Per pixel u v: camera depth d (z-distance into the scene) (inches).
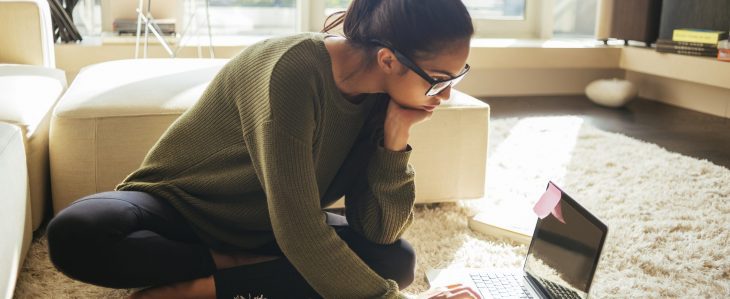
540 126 146.5
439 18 44.6
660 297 70.6
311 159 47.5
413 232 84.7
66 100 84.0
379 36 46.7
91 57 152.2
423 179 91.5
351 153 57.6
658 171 113.9
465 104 91.9
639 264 77.9
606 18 189.8
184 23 176.1
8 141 64.9
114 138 80.9
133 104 82.4
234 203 56.1
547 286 63.9
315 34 49.9
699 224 90.1
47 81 98.7
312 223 47.6
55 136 80.0
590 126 148.2
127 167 81.9
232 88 50.2
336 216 63.6
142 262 52.3
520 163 117.2
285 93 45.8
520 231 83.0
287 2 186.9
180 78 94.5
